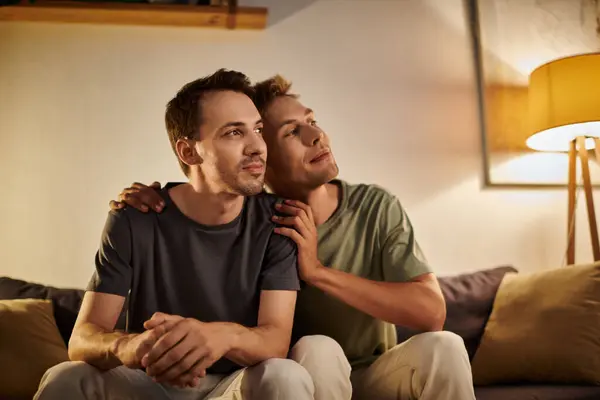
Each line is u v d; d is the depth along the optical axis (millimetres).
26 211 2719
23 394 1915
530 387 1939
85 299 1530
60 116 2781
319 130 1835
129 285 1562
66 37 2828
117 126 2799
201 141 1579
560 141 2881
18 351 1976
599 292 2045
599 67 2607
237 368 1555
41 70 2805
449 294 2373
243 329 1372
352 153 2883
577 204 2945
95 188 2752
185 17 2818
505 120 2965
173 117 1644
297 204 1662
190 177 1642
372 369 1641
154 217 1594
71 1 2758
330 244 1814
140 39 2855
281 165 1838
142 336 1297
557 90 2633
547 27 3045
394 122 2928
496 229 2896
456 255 2863
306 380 1281
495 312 2264
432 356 1453
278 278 1538
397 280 1747
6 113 2771
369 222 1842
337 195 1894
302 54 2924
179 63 2857
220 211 1590
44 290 2299
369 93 2934
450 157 2930
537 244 2904
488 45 3010
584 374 1938
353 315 1789
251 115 1594
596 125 2785
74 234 2717
